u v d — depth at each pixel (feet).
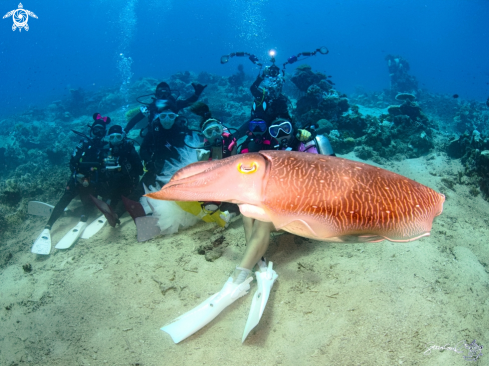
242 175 3.05
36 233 16.75
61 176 23.49
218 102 51.44
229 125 45.80
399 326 7.40
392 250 10.09
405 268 9.16
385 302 8.07
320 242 11.31
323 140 12.13
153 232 13.69
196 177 3.15
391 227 2.81
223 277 10.37
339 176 2.89
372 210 2.77
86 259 12.79
